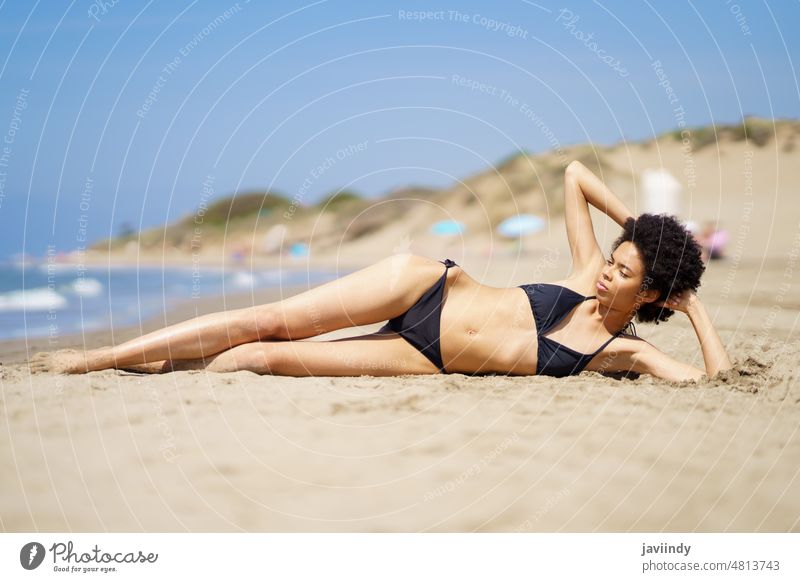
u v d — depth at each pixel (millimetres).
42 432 2992
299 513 2432
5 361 5375
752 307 7465
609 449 3012
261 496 2531
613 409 3523
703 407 3570
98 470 2658
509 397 3699
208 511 2414
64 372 4008
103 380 3785
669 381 4082
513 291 4320
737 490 2658
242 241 29047
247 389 3684
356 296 4137
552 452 2967
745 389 3855
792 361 4293
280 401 3523
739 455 2979
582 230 4445
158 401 3447
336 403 3535
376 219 29406
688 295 4219
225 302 11031
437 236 28156
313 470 2746
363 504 2502
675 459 2924
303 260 26094
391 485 2643
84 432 3014
